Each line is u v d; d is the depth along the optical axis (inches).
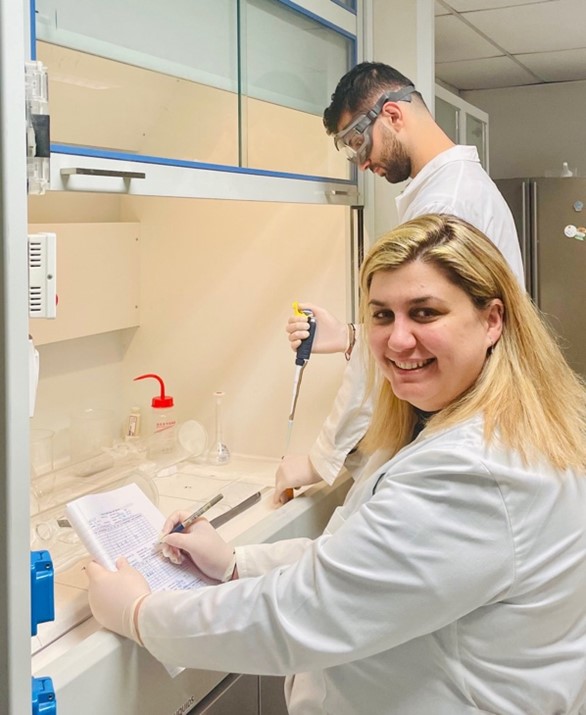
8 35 25.8
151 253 84.3
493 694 37.2
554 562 36.3
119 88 49.6
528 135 185.5
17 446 27.1
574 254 154.9
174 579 48.5
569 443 38.0
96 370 82.5
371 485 41.2
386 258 38.9
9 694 27.4
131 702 43.0
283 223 78.5
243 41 62.1
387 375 41.0
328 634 36.4
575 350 156.5
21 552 27.4
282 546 51.5
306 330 69.9
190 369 84.0
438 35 135.2
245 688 54.4
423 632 36.1
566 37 137.0
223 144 60.3
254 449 82.2
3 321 26.6
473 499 34.9
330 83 76.1
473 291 38.0
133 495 54.3
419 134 69.1
